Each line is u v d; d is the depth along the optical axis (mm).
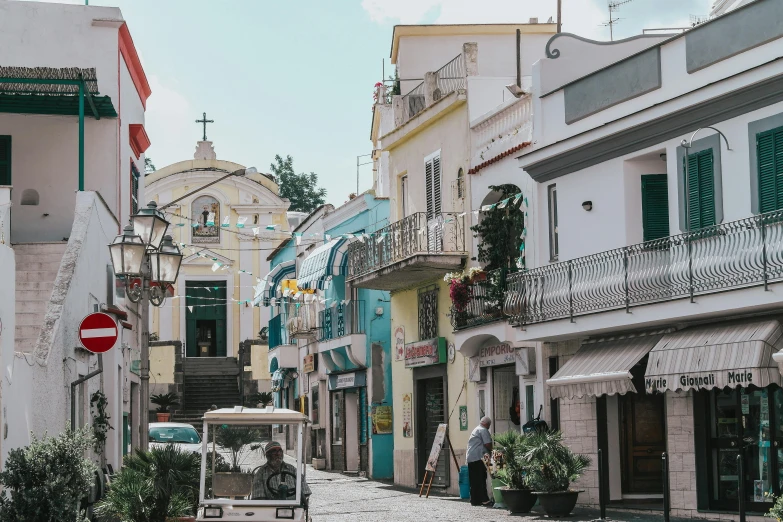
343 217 39938
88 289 21500
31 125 28531
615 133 22188
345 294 38125
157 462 16281
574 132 24062
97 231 22828
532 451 21422
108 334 17344
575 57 25391
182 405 56750
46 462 13883
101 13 29312
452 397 30062
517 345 25500
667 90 21422
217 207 61719
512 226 26969
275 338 50312
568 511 21328
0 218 17844
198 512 14023
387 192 42875
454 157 29922
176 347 56781
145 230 18031
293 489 14180
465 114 29172
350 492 30172
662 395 23531
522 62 38125
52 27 29266
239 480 14188
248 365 57750
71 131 28656
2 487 14195
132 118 32094
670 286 20359
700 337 19734
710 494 20578
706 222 20156
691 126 20531
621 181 22406
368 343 36281
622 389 20953
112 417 24062
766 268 18109
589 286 22531
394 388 34531
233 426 14312
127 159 30781
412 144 32969
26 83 25094
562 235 24250
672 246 20516
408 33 38344
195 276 61344
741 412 19984
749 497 19719
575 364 22891
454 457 28188
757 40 19344
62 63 29188
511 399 27500
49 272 21859
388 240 30984
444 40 38375
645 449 23547
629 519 20297
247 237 61875
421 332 32219
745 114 19328
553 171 24438
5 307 15117
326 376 42281
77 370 20047
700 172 20297
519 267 25672
